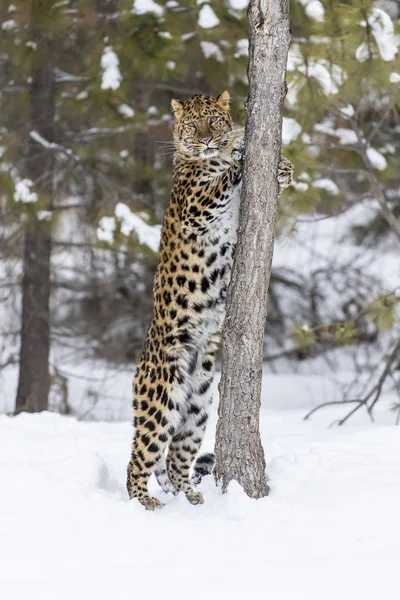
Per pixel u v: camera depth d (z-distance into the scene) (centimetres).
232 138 1204
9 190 1967
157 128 2319
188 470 1152
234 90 2136
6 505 975
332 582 762
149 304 2753
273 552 846
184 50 2036
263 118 995
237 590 749
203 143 1163
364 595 737
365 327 2938
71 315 2881
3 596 745
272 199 1005
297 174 1633
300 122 1623
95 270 2447
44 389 2278
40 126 2161
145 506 1055
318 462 1075
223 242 1115
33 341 2266
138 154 2395
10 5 1936
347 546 854
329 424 1623
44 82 2155
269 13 982
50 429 1498
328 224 3506
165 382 1100
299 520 927
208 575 787
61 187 2286
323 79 1551
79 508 969
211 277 1120
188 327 1119
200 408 1144
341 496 975
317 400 2528
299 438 1388
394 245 3189
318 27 1560
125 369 2766
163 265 1151
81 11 1984
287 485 1023
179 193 1162
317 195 1670
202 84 2320
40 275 2256
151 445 1090
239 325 1012
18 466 1084
